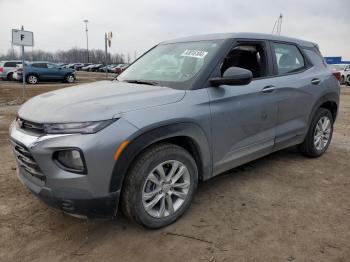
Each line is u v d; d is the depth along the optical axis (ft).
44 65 73.56
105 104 8.77
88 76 115.24
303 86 14.10
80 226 10.02
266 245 9.09
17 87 61.57
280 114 13.17
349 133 22.72
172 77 11.13
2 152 17.12
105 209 8.57
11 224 10.08
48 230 9.80
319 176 14.02
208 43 12.03
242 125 11.53
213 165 10.96
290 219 10.44
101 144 8.07
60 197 8.31
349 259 8.54
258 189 12.60
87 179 8.13
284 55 13.94
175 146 9.61
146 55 14.12
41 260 8.49
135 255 8.68
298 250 8.88
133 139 8.49
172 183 9.80
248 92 11.63
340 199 11.91
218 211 10.89
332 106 16.69
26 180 9.32
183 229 9.83
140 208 9.11
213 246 9.05
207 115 10.22
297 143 14.94
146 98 9.34
